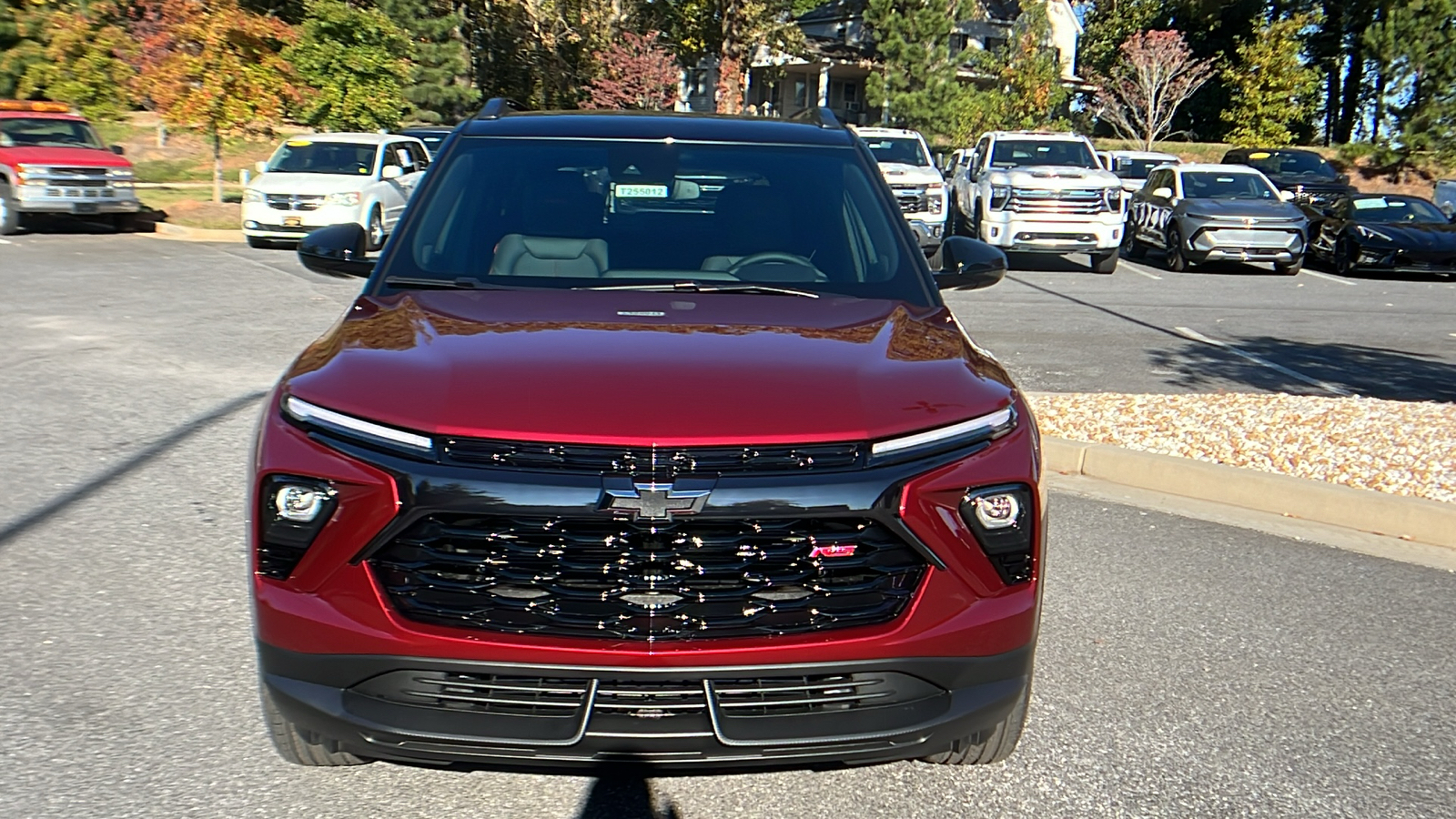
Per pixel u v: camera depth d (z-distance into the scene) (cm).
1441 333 1355
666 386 306
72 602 474
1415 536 602
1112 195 1884
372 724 288
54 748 358
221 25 2288
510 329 344
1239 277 1930
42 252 1800
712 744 286
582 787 346
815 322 364
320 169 1967
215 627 452
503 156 448
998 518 302
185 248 1922
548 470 283
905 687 294
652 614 283
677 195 436
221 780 343
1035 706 405
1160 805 343
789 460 289
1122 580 532
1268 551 579
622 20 4797
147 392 863
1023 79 4150
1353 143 3941
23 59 2984
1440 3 3628
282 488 293
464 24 4266
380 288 394
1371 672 441
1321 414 772
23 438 729
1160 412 791
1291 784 357
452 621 284
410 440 288
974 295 1609
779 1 4534
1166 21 5644
